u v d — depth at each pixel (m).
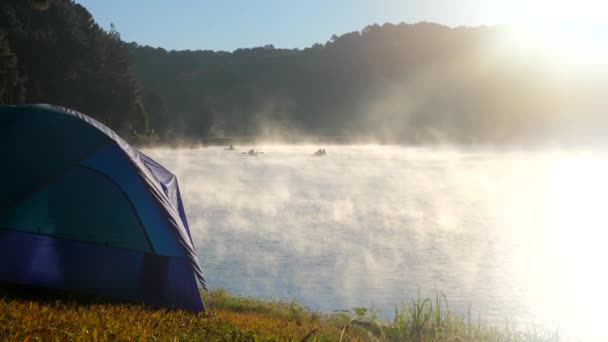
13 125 9.93
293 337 8.62
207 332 7.86
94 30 100.88
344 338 9.82
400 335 11.09
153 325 7.85
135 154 10.73
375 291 20.64
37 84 82.62
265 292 20.11
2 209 9.44
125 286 10.31
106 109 94.81
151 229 10.38
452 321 12.53
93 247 10.30
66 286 10.15
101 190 10.30
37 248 10.12
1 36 67.75
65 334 6.52
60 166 9.69
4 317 6.99
